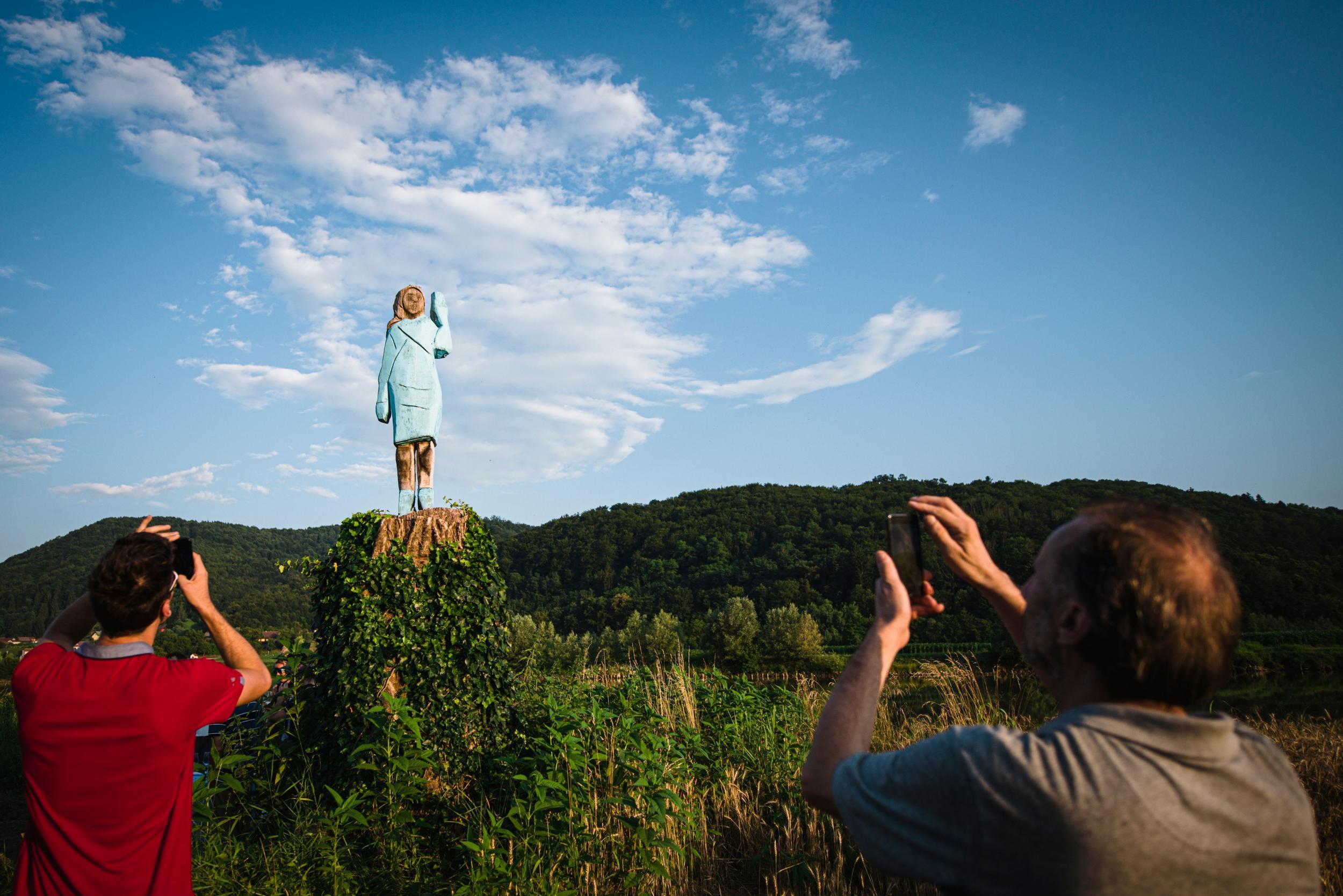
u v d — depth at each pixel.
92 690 2.02
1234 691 24.89
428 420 8.17
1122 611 1.17
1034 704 7.60
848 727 1.36
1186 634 1.14
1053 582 1.32
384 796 4.73
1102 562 1.22
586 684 7.73
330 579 7.12
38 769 1.99
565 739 4.83
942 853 1.12
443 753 6.20
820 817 5.57
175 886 2.10
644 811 4.77
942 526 1.58
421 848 5.00
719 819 5.88
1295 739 6.55
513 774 5.80
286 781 5.68
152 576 2.17
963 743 1.17
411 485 8.12
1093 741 1.11
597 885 4.35
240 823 5.07
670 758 5.98
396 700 5.09
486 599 7.10
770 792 6.29
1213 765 1.09
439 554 6.95
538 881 4.09
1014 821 1.06
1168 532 1.22
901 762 1.22
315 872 4.21
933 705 8.02
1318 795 5.51
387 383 8.25
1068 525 1.36
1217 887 1.03
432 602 6.82
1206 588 1.17
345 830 4.39
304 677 6.66
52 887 1.96
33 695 2.02
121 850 1.99
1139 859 1.01
